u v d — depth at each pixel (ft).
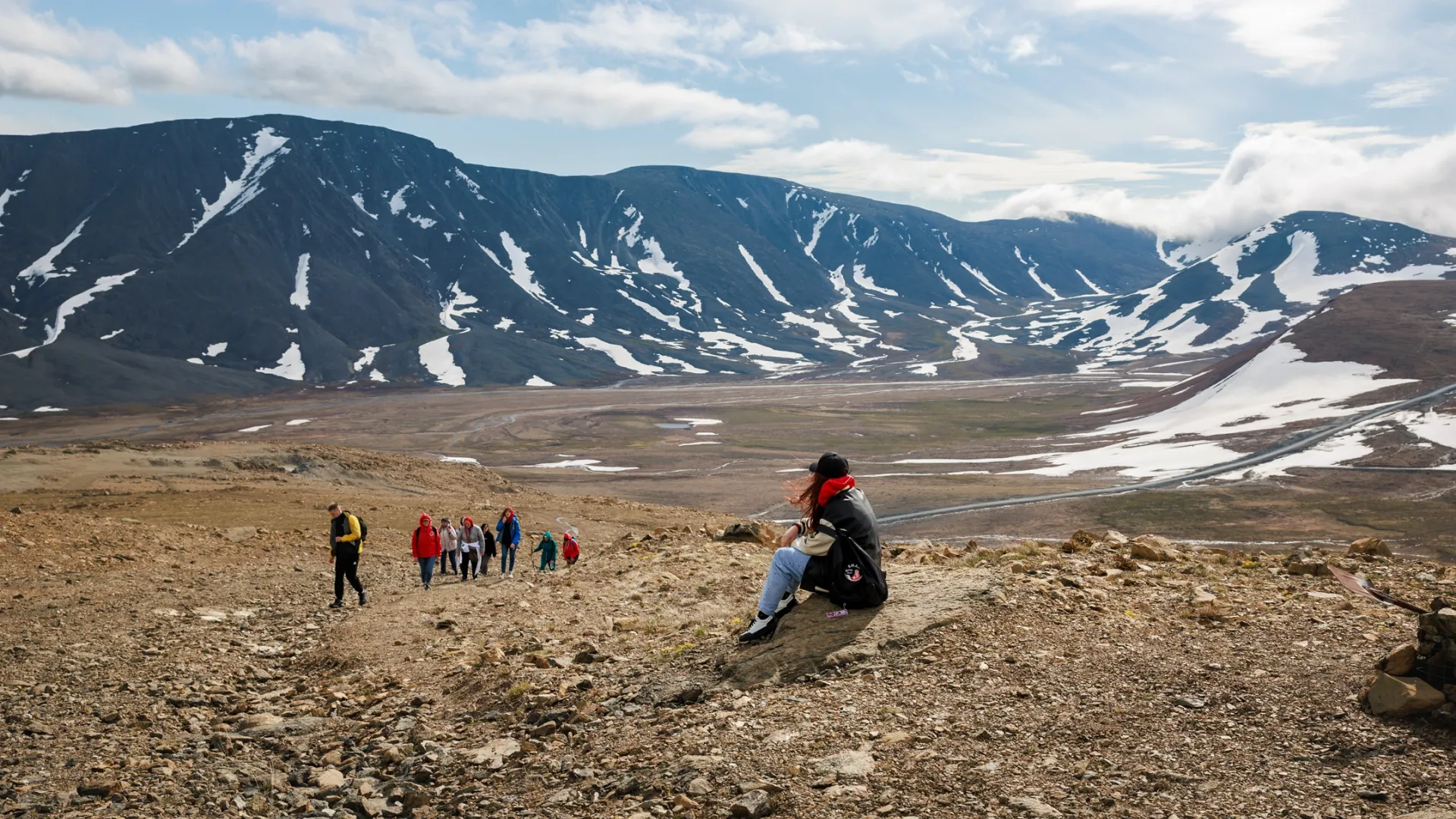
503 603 47.75
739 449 448.65
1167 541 40.14
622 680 26.40
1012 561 34.65
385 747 24.81
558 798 18.80
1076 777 16.38
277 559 81.76
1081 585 28.84
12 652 40.50
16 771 24.43
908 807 16.07
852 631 24.54
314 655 39.91
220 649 41.86
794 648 24.35
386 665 35.83
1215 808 14.73
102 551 73.46
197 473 166.91
